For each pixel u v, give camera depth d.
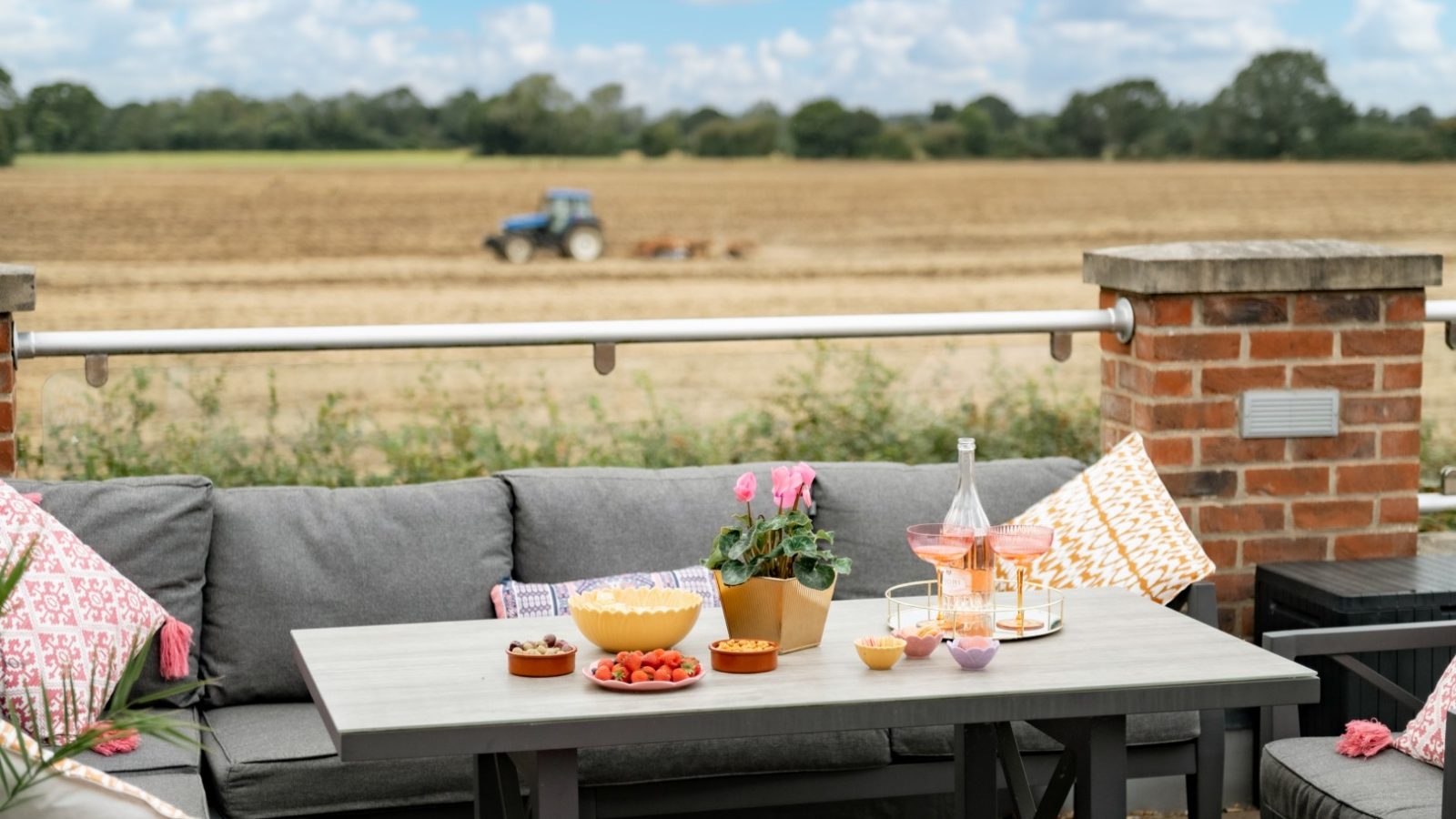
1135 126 46.00
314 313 19.75
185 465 3.82
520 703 2.17
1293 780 2.72
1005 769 2.89
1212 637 2.57
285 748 2.88
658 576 3.34
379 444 4.09
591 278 24.50
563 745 2.11
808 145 47.62
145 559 3.15
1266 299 3.78
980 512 2.61
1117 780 2.43
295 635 2.62
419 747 2.06
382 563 3.29
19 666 2.74
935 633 2.45
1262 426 3.79
